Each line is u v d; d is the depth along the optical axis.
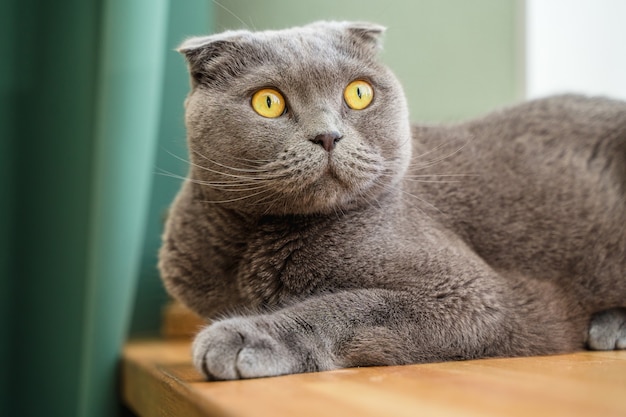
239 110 0.48
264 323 0.43
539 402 0.33
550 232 0.55
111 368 0.56
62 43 0.60
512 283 0.51
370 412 0.32
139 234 0.57
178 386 0.40
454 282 0.47
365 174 0.48
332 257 0.48
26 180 0.61
